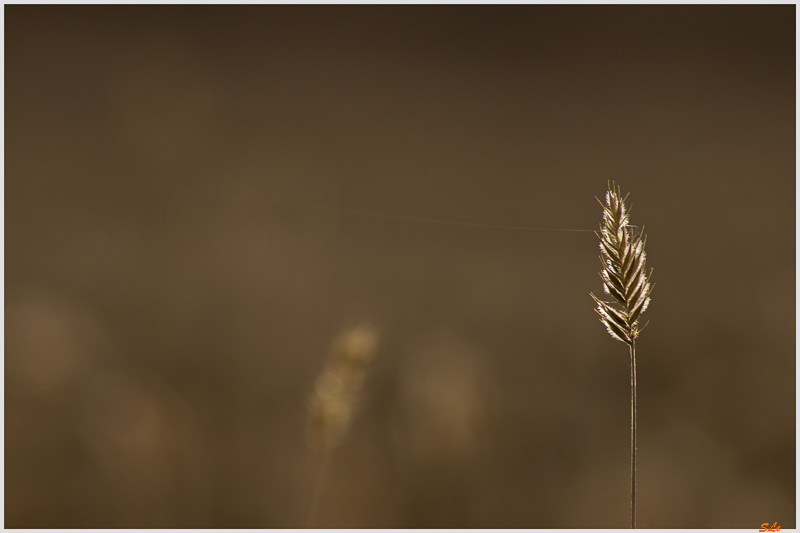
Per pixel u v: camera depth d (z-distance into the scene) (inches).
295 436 169.2
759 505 153.3
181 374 183.9
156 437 154.9
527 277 273.7
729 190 336.2
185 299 206.7
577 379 204.8
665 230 293.6
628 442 177.6
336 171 334.3
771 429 177.5
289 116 416.5
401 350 193.2
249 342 194.9
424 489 151.3
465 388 152.4
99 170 295.3
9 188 292.2
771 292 241.3
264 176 268.8
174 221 230.4
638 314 55.1
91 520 142.6
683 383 202.5
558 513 152.5
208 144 284.7
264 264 223.3
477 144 436.8
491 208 322.0
